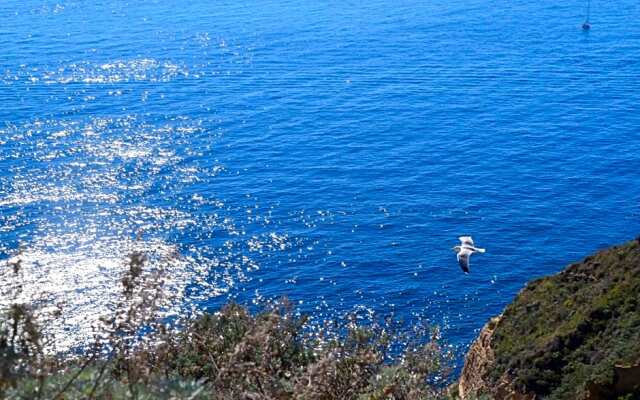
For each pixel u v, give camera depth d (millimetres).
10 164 86188
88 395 5500
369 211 74250
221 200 77062
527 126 98438
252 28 161125
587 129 96375
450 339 51312
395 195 78125
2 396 5223
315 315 54906
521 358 20078
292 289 58875
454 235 68562
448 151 90438
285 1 190500
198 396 5473
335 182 81875
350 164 87250
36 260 61719
